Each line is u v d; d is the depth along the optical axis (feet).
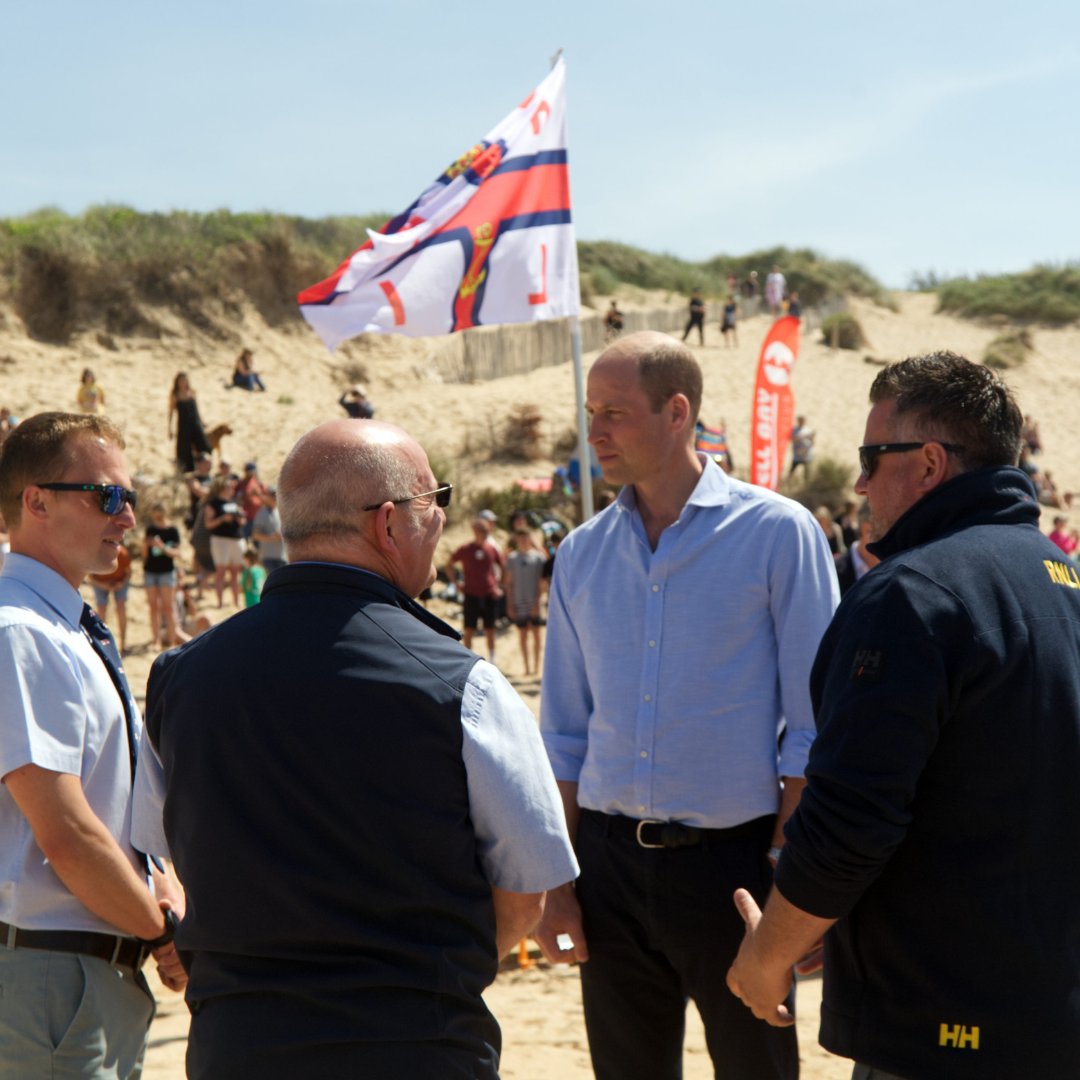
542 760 6.12
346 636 5.85
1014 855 6.04
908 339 133.18
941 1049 6.03
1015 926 6.01
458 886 5.80
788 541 8.79
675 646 8.86
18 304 81.71
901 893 6.19
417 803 5.67
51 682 7.02
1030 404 109.19
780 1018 7.00
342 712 5.70
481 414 82.64
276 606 6.09
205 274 88.63
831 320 120.67
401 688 5.74
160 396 76.74
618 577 9.21
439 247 21.34
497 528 64.03
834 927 6.60
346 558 6.18
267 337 89.15
